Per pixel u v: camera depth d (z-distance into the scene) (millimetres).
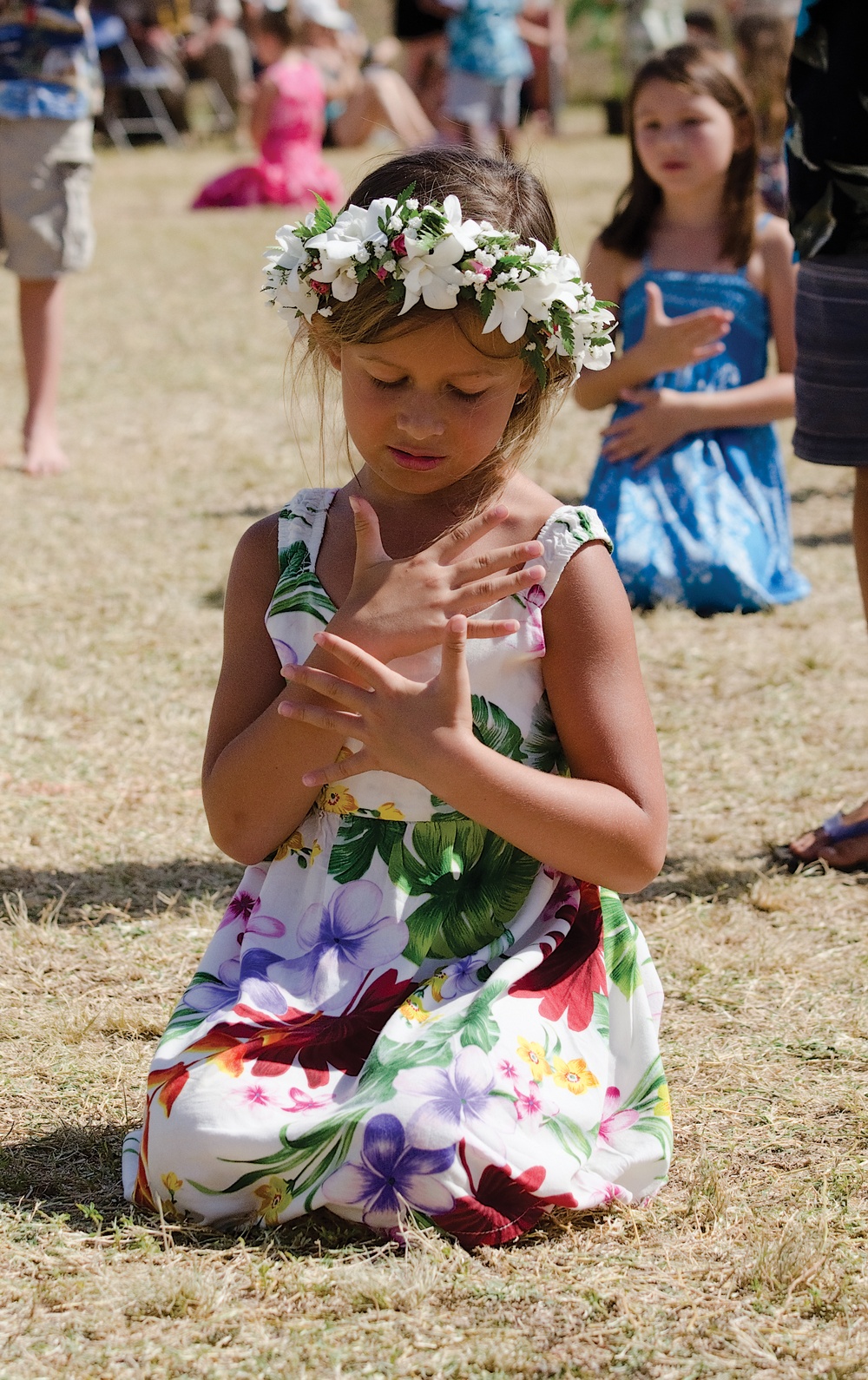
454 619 2420
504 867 2730
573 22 23391
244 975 2633
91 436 8688
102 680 5270
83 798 4402
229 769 2709
